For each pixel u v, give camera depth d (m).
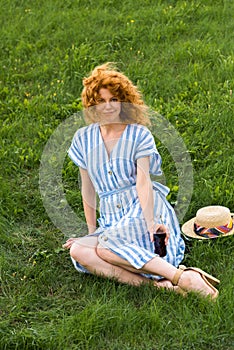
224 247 4.91
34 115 6.93
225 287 4.36
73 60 7.66
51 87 7.38
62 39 8.23
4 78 7.64
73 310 4.35
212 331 4.01
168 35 8.17
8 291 4.64
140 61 7.78
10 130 6.63
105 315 4.16
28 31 8.41
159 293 4.36
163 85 7.26
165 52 7.87
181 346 3.93
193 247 4.91
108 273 4.53
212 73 7.39
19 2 9.19
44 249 5.11
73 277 4.71
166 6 8.89
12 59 7.95
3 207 5.57
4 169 6.11
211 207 5.14
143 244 4.51
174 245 4.65
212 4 8.88
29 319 4.28
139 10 8.77
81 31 8.38
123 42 8.12
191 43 8.00
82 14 8.80
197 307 4.21
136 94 4.68
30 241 5.21
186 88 7.16
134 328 4.08
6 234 5.27
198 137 6.30
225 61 7.48
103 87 4.55
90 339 4.02
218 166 5.90
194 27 8.38
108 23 8.55
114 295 4.38
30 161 6.20
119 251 4.46
